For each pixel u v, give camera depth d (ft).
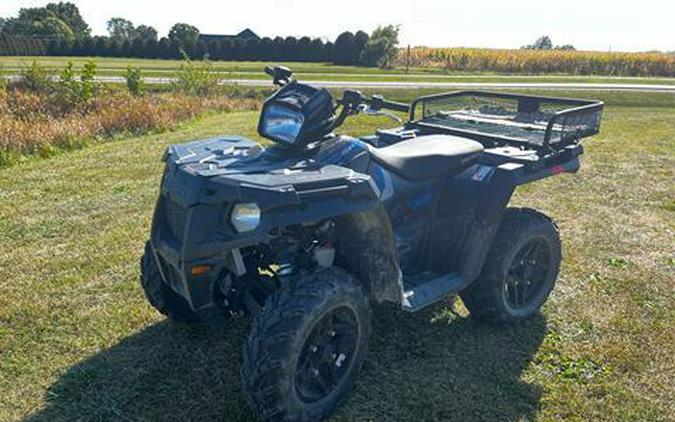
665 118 48.29
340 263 10.19
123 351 11.73
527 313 13.24
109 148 32.01
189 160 9.52
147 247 11.64
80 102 47.37
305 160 9.70
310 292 8.89
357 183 9.05
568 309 13.99
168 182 9.33
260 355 8.63
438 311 13.64
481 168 12.25
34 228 18.58
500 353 12.02
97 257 16.39
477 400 10.53
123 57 195.83
